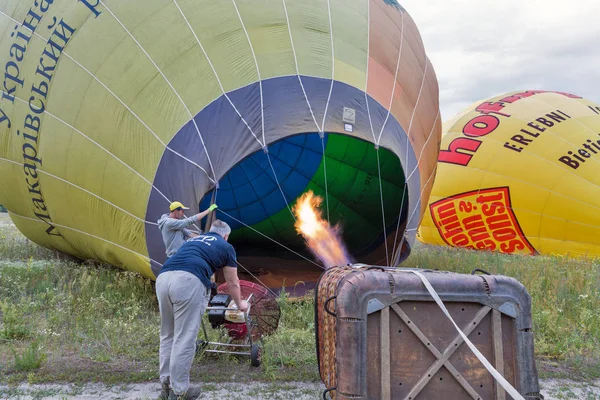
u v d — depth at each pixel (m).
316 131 7.15
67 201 7.89
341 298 3.19
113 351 5.29
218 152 6.84
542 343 5.76
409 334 3.21
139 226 7.02
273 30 7.58
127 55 7.36
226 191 11.91
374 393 3.14
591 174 13.40
